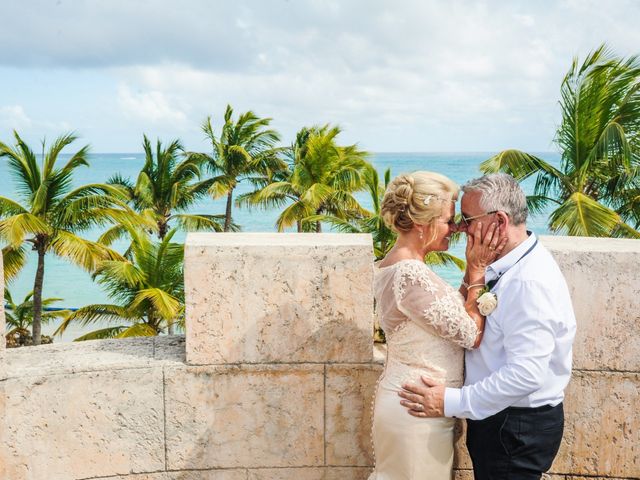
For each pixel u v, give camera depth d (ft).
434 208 6.55
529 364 6.17
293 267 8.05
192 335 8.15
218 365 8.23
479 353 6.70
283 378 8.29
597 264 7.76
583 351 7.96
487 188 6.41
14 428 7.88
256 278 8.07
